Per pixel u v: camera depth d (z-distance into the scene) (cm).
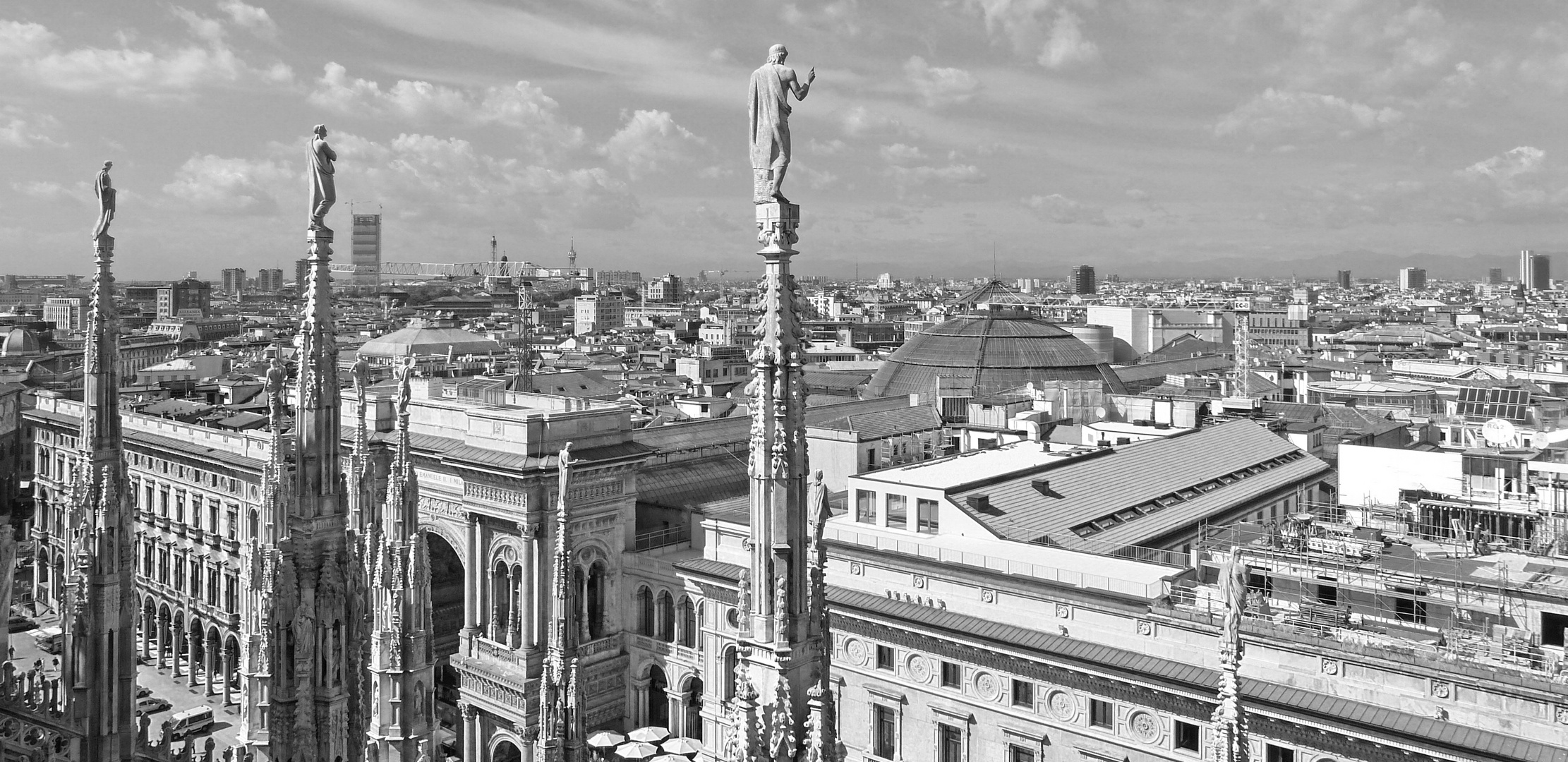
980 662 6084
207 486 10212
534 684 3953
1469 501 7562
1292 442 10419
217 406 14038
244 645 2739
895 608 6462
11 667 2642
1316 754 4975
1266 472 9319
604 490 8338
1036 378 14938
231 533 9912
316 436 2538
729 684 7569
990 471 7975
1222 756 2706
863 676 6619
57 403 11894
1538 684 4525
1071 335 16200
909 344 16500
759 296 2030
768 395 1997
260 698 2550
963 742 6166
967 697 6147
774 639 1992
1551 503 7344
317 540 2528
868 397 16075
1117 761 5550
